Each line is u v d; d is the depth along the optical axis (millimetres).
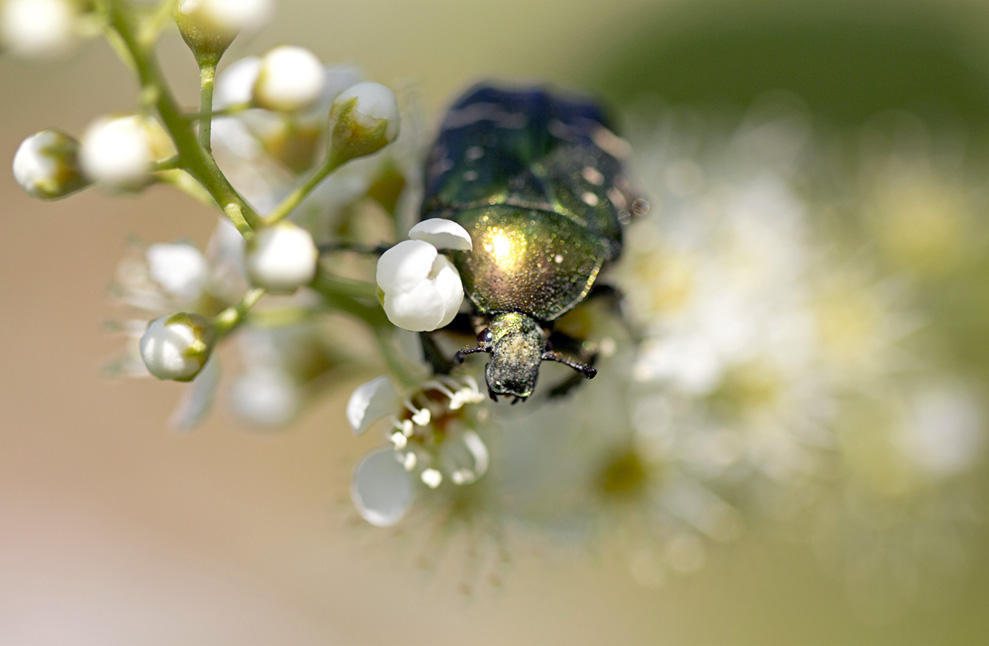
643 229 177
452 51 351
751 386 180
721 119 261
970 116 276
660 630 293
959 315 208
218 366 151
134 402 319
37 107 311
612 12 323
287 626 299
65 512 305
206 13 139
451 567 163
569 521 166
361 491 148
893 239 211
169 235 328
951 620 264
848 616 281
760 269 181
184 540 309
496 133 151
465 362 149
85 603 295
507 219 145
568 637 294
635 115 277
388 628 298
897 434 197
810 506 193
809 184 214
